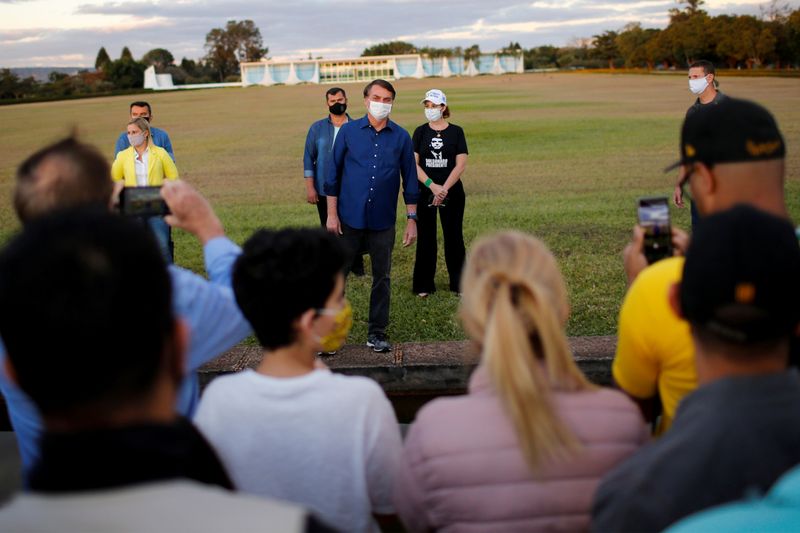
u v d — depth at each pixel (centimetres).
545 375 161
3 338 101
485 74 11650
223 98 5462
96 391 99
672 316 182
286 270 180
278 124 2778
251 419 181
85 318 97
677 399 187
